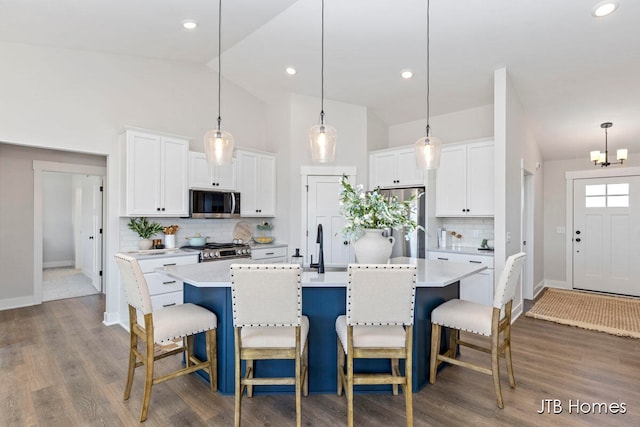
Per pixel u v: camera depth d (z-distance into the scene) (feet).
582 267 17.89
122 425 6.47
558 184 18.65
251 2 9.43
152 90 13.94
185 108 14.93
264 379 6.48
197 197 13.89
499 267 12.23
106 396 7.48
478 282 13.23
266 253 15.49
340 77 14.11
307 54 12.51
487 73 12.75
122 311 12.34
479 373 8.72
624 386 8.00
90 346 10.27
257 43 12.22
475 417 6.78
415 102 16.03
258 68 14.56
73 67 12.07
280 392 7.75
